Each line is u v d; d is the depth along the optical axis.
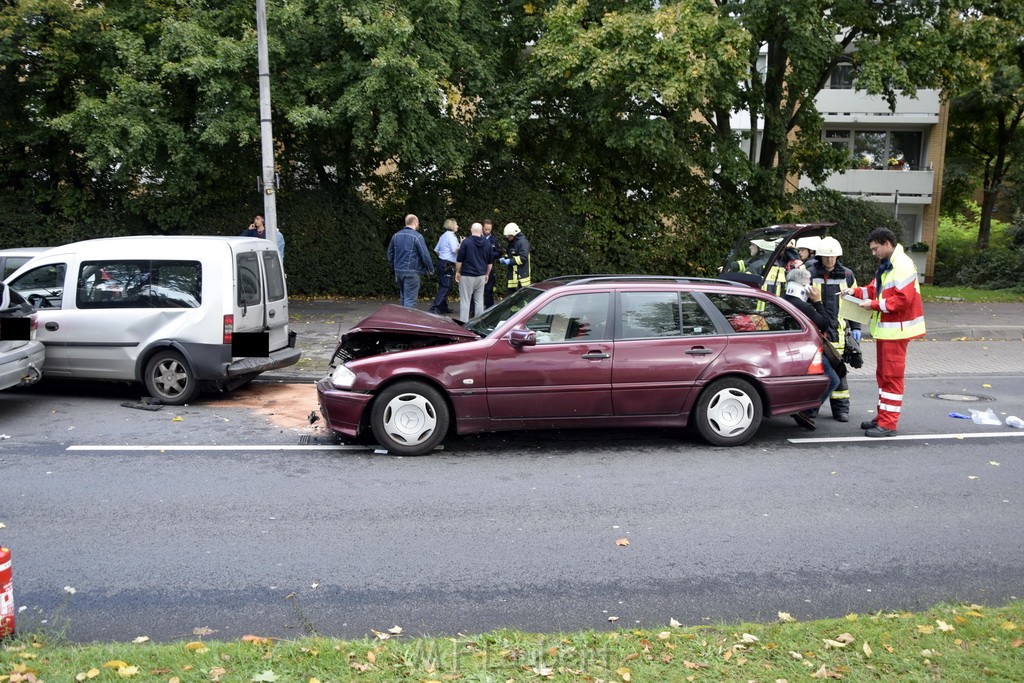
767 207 20.38
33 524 5.89
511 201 19.22
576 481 7.00
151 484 6.80
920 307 8.35
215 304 9.48
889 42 17.80
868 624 4.22
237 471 7.18
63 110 17.75
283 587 4.95
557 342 7.76
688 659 3.81
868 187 32.91
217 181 18.42
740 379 8.05
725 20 16.47
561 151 19.27
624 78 16.27
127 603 4.71
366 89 15.30
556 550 5.55
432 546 5.59
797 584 5.07
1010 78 29.33
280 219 18.72
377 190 19.55
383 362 7.62
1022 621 4.24
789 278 8.95
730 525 6.05
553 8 17.23
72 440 8.09
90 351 9.62
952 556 5.54
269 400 10.02
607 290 7.96
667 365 7.85
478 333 8.01
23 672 3.60
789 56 18.22
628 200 20.02
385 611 4.65
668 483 6.98
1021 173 32.59
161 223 18.41
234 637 4.33
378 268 19.11
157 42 16.84
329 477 7.04
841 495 6.73
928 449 8.13
